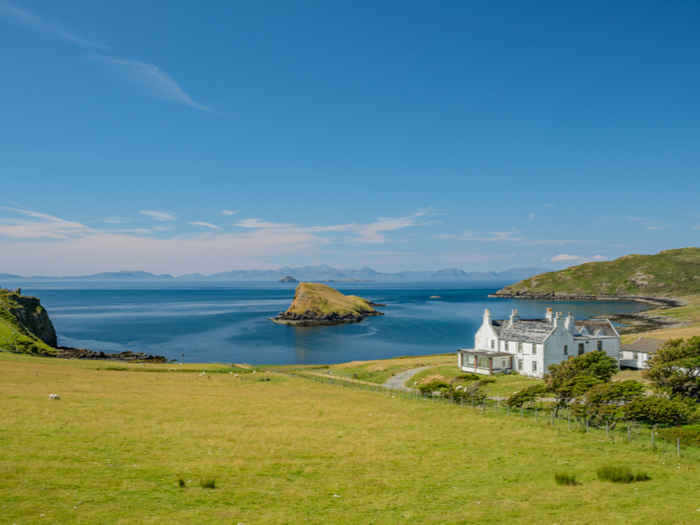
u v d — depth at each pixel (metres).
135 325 196.62
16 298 136.38
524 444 34.78
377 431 38.09
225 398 50.59
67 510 18.53
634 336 118.12
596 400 44.00
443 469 28.52
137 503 20.08
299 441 33.34
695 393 51.34
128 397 46.81
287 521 19.36
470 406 52.88
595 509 21.78
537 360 78.62
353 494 23.48
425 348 143.50
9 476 21.59
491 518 20.47
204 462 26.88
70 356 110.88
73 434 30.38
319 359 126.75
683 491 24.70
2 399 39.78
